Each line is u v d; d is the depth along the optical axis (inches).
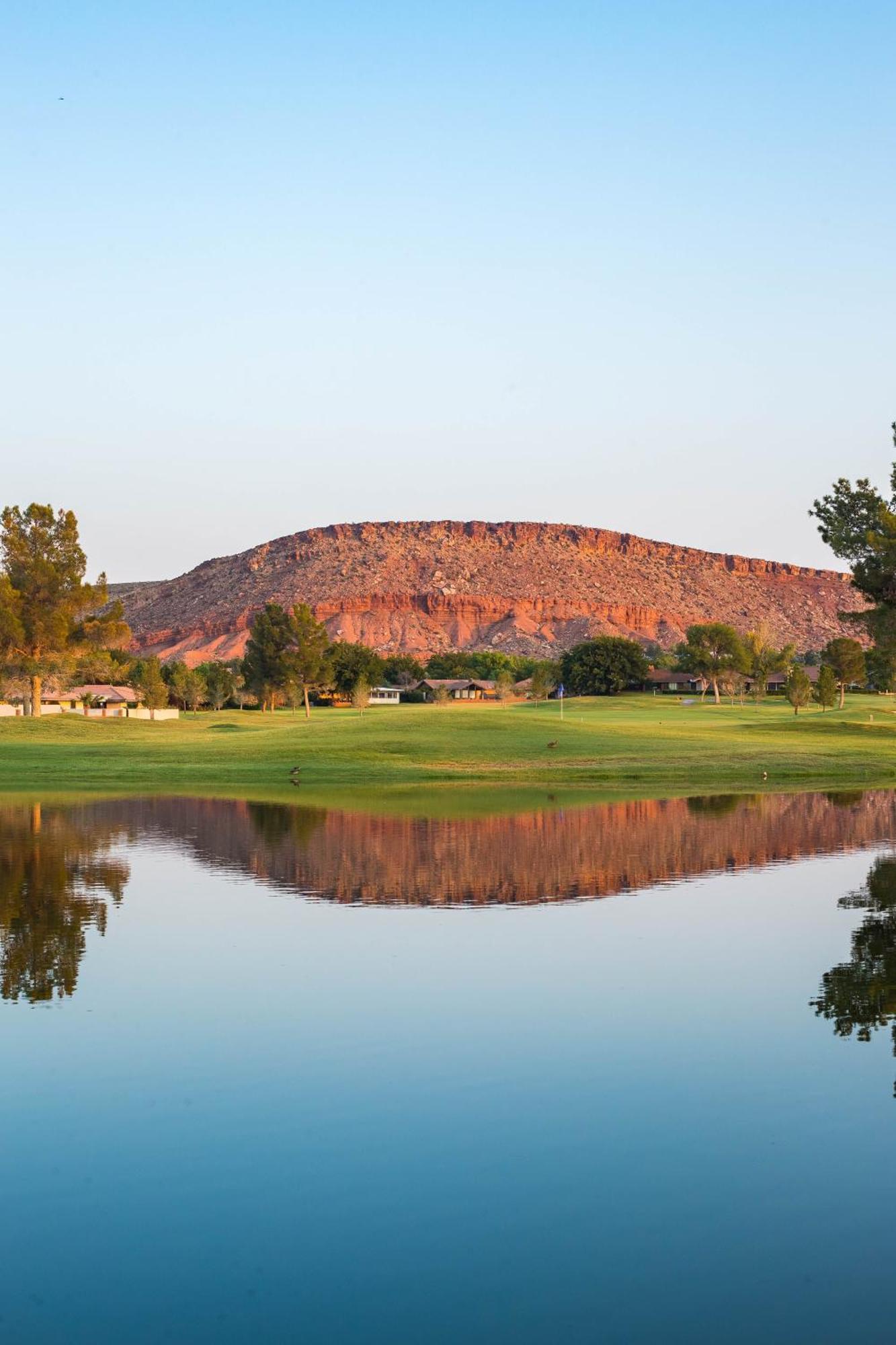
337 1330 328.8
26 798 1904.5
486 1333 327.6
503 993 661.9
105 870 1103.0
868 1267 361.4
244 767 2391.7
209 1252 371.9
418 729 2997.0
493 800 1846.7
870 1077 522.6
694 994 660.7
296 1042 572.7
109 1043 568.7
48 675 3809.1
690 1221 390.0
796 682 5137.8
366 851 1235.2
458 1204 401.4
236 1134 458.9
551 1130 462.9
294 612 5251.0
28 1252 372.5
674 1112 481.4
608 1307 340.2
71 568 3700.8
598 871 1109.1
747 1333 326.6
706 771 2369.6
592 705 6250.0
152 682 5644.7
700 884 1037.2
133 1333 327.6
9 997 650.8
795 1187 413.1
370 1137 455.8
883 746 2977.4
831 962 737.0
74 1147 447.5
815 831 1434.5
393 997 651.5
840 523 2500.0
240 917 877.2
